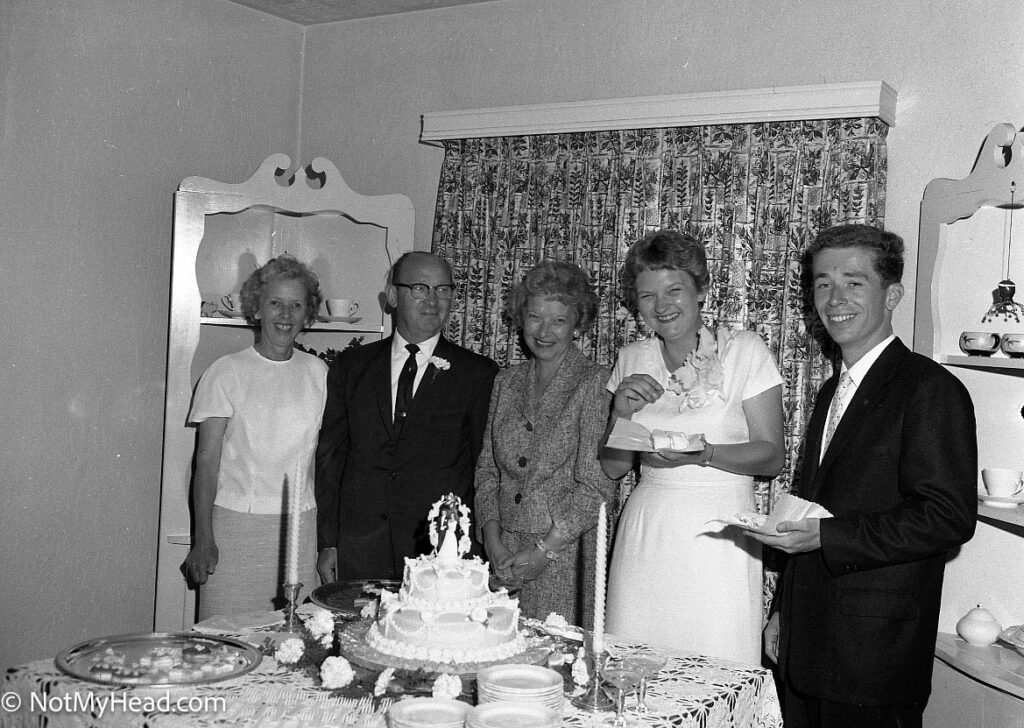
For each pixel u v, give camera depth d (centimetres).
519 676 200
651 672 203
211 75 436
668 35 392
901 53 345
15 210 362
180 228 373
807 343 339
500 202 405
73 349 383
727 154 357
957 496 239
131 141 402
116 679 203
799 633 258
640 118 367
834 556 241
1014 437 315
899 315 343
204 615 343
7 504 364
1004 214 319
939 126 338
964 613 322
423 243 451
